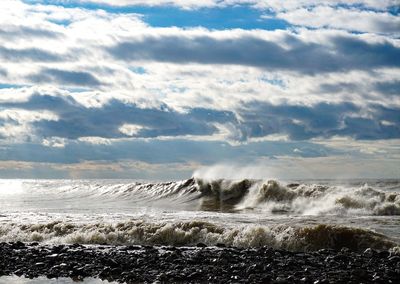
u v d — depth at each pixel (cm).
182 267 1192
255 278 1068
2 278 1143
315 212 2694
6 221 2036
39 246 1541
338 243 1488
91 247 1516
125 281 1095
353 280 1051
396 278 1069
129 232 1672
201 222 1709
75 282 1096
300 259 1276
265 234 1546
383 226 1803
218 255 1310
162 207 3106
